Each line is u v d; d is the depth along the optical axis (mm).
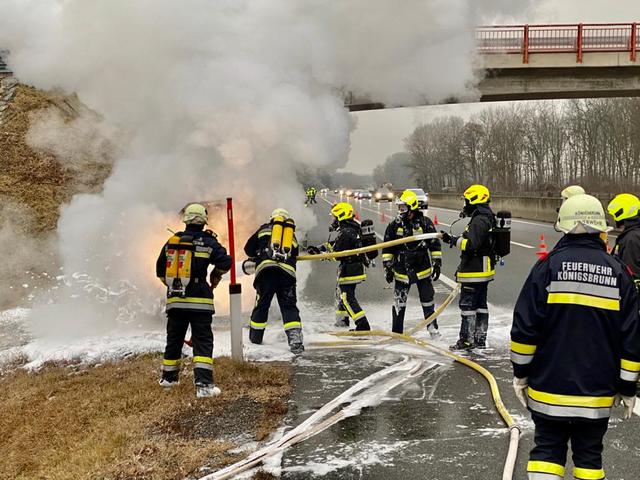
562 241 3088
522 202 32688
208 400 5137
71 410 5043
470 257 6633
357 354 6645
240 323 6191
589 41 21922
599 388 2910
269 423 4629
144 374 5953
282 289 6855
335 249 7652
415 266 7273
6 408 5293
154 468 3869
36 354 6871
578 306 2920
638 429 4391
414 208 7246
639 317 2916
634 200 5523
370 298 10375
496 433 4367
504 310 9000
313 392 5371
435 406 4953
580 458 3035
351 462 3945
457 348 6719
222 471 3818
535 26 21578
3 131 12156
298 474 3791
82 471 3830
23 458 4238
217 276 5621
